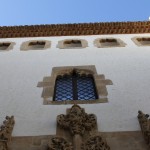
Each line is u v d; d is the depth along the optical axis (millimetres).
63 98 10195
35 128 8227
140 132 7898
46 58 13156
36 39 16625
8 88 10539
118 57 13031
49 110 9070
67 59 12930
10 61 12930
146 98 9625
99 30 17469
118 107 9133
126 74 11297
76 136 7594
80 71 11750
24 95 10016
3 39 16828
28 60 12984
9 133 7762
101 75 11305
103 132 7973
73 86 10953
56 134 7941
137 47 14438
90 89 10688
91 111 8938
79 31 17391
